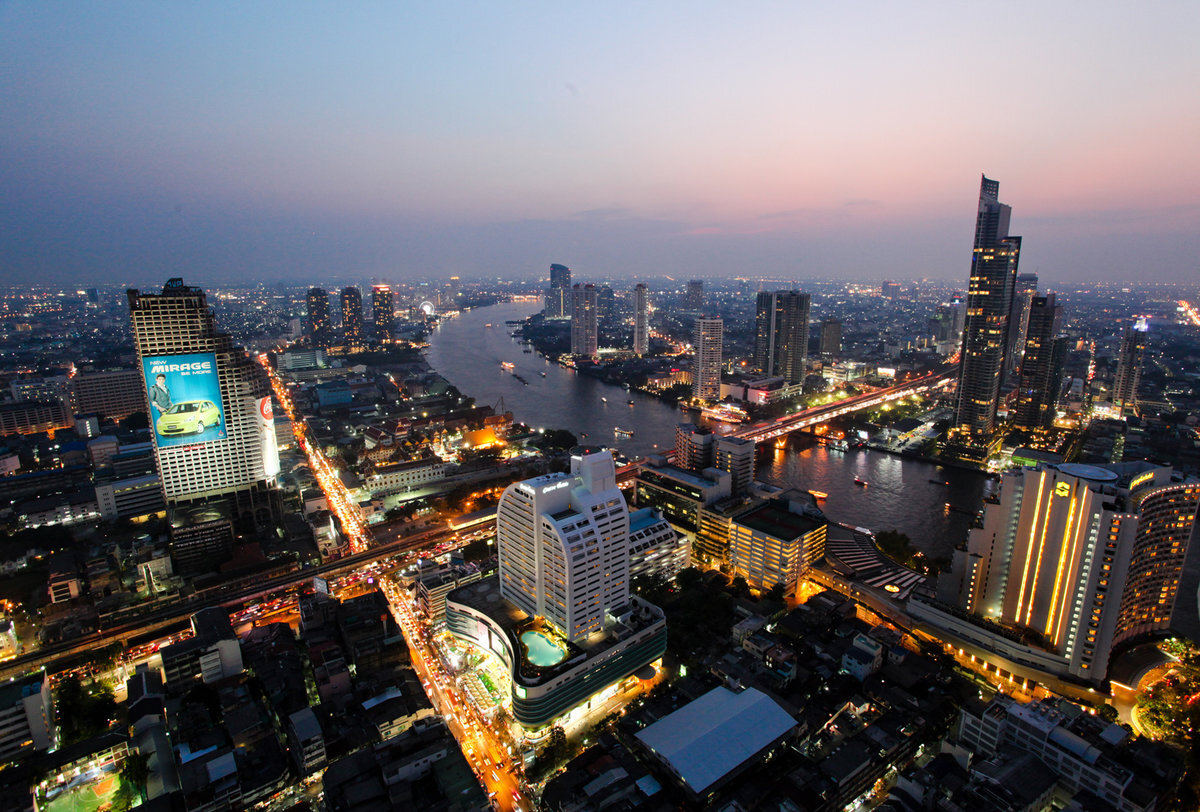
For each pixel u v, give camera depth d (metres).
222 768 166.88
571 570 199.25
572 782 159.62
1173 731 179.00
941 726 187.12
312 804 166.75
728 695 185.88
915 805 151.50
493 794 171.00
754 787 156.50
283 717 190.50
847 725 184.88
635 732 178.25
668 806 149.88
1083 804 147.50
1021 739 166.75
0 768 171.00
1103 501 198.38
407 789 156.88
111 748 179.75
